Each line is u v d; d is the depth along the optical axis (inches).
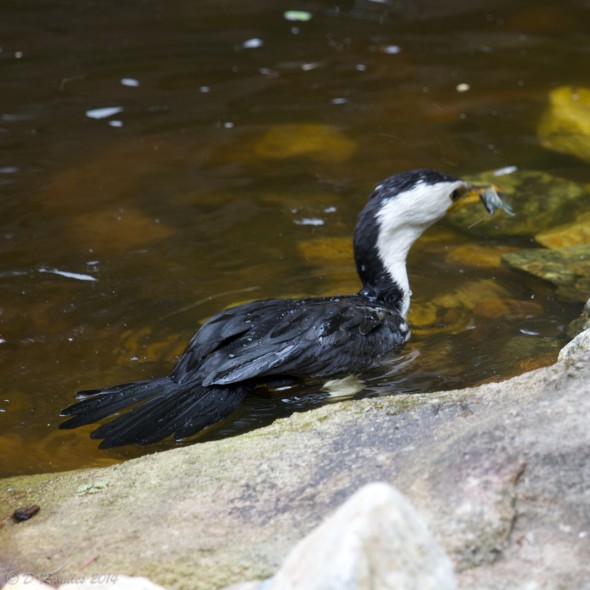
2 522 279.1
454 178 439.8
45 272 454.9
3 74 675.4
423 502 237.6
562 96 634.2
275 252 473.4
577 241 474.3
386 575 177.5
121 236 487.5
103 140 591.5
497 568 219.3
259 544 245.0
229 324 364.8
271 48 724.0
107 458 334.6
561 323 404.5
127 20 772.0
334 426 295.7
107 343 401.7
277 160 568.4
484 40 735.1
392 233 423.8
